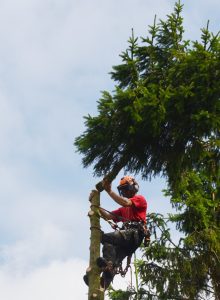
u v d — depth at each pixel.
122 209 9.57
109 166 9.70
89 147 9.50
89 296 8.80
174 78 9.42
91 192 9.52
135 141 9.64
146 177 10.01
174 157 9.78
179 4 9.95
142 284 18.19
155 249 18.03
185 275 17.94
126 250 9.24
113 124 9.38
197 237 18.03
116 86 9.21
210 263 18.05
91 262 9.01
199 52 9.14
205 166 10.14
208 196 18.45
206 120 9.16
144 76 9.86
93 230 9.20
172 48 9.81
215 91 9.09
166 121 9.48
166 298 17.94
